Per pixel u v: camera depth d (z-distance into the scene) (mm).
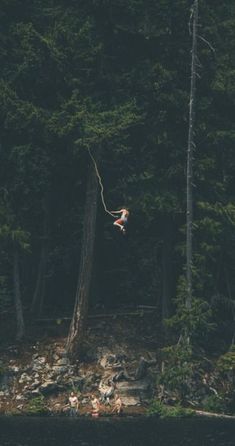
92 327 66938
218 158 65812
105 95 64438
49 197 68000
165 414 61594
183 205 65125
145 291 72062
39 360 64375
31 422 59344
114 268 72062
